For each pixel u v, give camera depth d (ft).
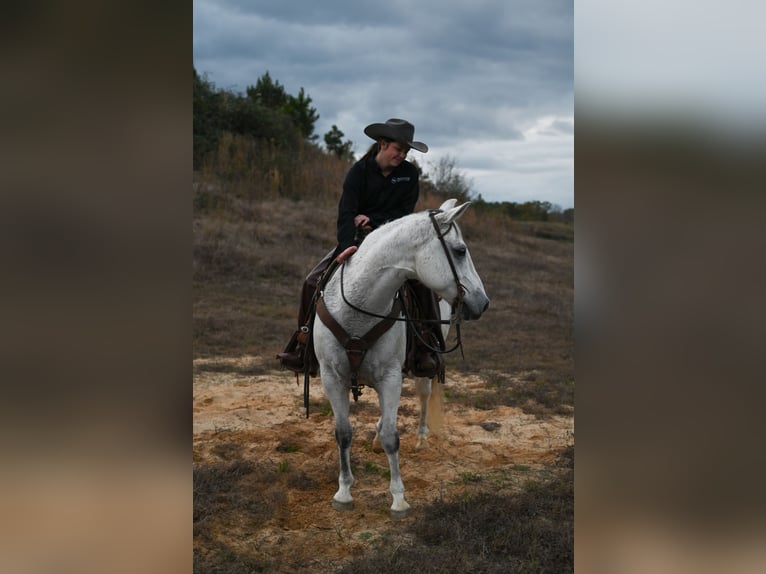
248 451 15.79
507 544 11.18
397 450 12.32
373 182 13.14
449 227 11.01
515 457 16.12
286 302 37.19
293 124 77.05
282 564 10.64
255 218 51.44
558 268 56.95
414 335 12.98
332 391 12.28
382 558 10.60
